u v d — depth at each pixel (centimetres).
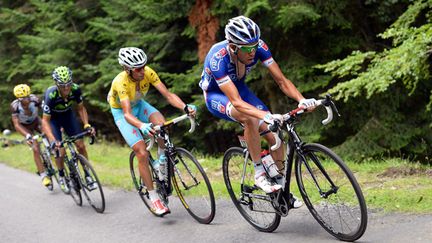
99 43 1389
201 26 1004
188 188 466
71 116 636
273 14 949
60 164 634
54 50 1374
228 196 533
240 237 410
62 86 551
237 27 354
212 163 752
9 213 584
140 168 489
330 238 371
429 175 519
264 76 1020
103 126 1591
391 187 486
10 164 956
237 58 381
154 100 1165
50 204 611
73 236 479
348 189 365
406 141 902
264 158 392
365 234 368
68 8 1323
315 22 938
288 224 420
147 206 527
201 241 418
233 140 1301
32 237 488
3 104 1767
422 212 393
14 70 1603
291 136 364
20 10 1656
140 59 455
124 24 1145
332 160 349
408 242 340
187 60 1174
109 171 787
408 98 926
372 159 895
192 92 1157
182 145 1221
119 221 510
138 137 489
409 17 765
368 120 960
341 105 979
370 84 730
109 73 1159
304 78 1005
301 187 378
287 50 1036
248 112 358
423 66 706
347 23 945
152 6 1039
